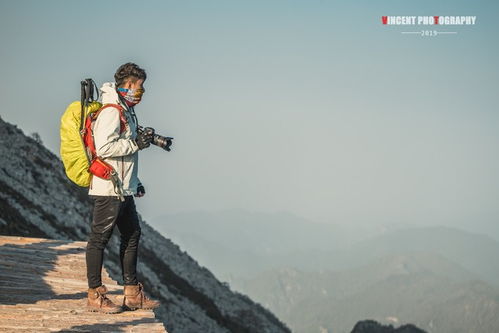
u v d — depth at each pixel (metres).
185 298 45.72
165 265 50.75
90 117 6.82
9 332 6.33
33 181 39.75
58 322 6.86
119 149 6.71
